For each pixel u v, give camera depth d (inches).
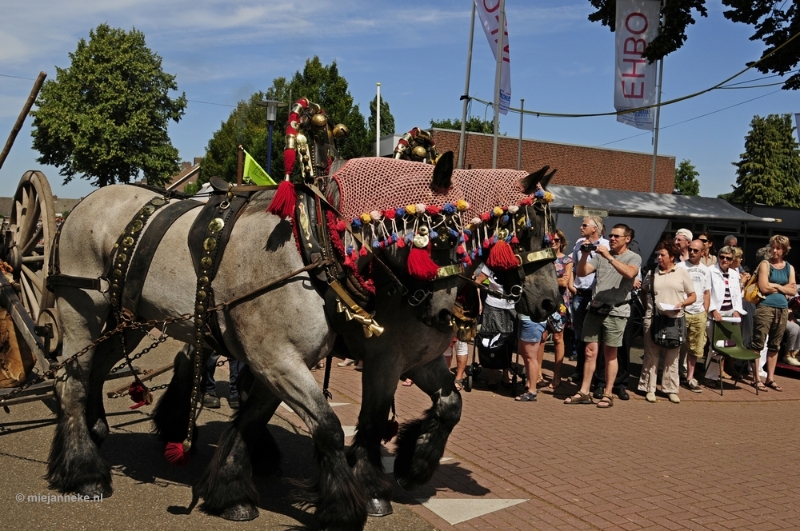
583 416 268.1
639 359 424.2
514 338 295.1
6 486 165.2
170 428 194.7
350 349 158.4
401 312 150.6
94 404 179.5
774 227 593.9
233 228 151.6
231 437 155.3
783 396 337.1
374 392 155.8
